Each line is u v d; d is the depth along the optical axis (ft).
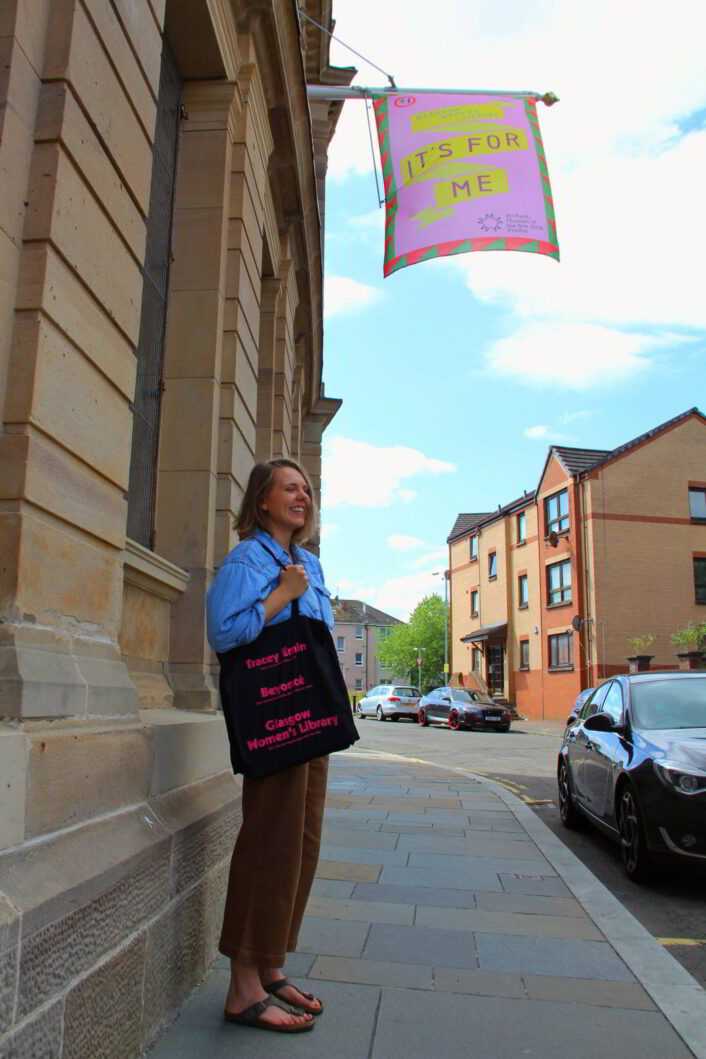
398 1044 8.73
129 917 7.77
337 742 8.67
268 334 29.37
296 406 42.11
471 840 21.12
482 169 24.00
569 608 94.63
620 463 93.50
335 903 14.70
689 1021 9.55
